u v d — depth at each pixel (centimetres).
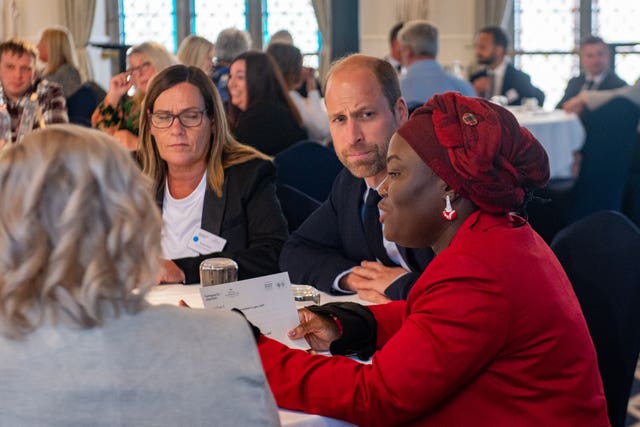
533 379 179
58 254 125
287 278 215
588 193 652
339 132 284
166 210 328
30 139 130
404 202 186
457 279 176
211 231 326
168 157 319
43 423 128
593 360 188
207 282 252
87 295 126
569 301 187
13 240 125
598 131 648
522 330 177
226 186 328
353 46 1427
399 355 176
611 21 1472
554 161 766
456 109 185
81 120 805
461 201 185
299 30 1525
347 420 180
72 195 125
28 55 623
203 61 770
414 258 275
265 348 189
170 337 134
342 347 211
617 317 247
